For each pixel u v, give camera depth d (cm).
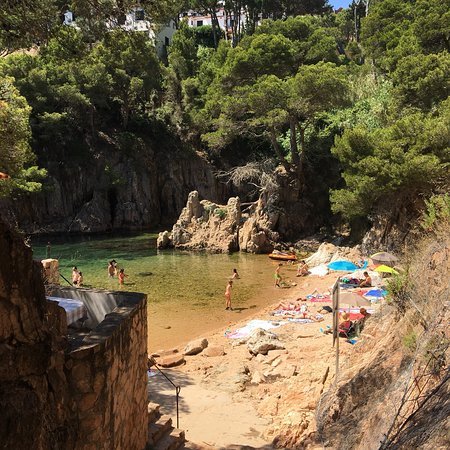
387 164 2994
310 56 4981
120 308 821
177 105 5819
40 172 3531
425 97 3375
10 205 4800
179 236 4141
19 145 2522
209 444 1057
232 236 4016
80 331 976
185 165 5719
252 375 1484
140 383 871
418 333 865
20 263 585
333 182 4431
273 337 1773
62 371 636
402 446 563
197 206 4250
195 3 7344
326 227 4344
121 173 5441
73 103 5188
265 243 3969
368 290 2311
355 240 3978
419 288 997
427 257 1096
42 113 5025
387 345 1024
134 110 5884
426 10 3997
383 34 4691
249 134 4988
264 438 1088
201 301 2545
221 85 4791
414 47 3734
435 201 1501
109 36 1300
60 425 620
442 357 700
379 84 4631
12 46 1316
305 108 3966
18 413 534
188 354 1736
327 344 1664
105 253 3962
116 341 724
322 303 2369
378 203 3434
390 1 4984
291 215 4316
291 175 4406
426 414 592
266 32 5553
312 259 3453
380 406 787
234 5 7525
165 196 5706
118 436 745
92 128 5441
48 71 5119
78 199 5303
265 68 4606
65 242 4528
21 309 579
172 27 7619
